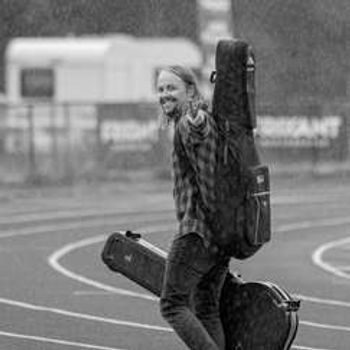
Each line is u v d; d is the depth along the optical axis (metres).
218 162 17.86
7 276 35.03
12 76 88.25
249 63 18.11
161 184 75.62
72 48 86.75
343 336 25.78
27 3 92.62
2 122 77.75
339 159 81.38
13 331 26.09
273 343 18.08
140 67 85.88
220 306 18.78
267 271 36.78
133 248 19.14
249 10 83.62
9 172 76.62
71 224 52.03
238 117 18.05
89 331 26.16
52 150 77.44
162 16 86.12
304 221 53.81
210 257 18.03
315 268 37.75
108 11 85.44
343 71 86.62
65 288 32.66
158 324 27.09
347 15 85.44
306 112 81.19
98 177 76.56
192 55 84.31
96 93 86.06
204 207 17.92
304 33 85.31
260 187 18.05
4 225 51.50
